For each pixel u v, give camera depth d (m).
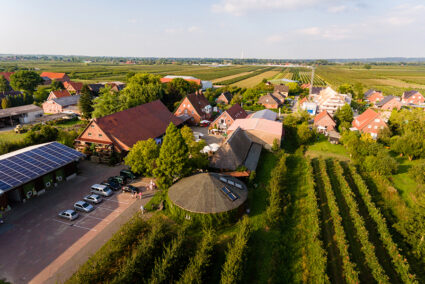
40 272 26.91
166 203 38.72
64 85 148.88
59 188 43.97
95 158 54.47
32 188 40.72
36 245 30.69
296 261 29.52
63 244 30.97
